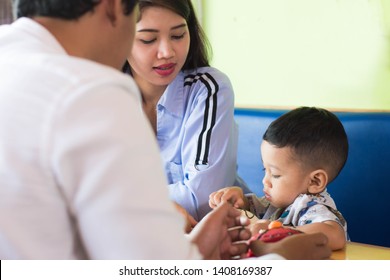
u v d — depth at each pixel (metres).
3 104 0.55
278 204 1.24
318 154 1.19
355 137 1.47
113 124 0.53
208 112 1.29
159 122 1.37
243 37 1.82
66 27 0.64
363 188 1.46
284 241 0.80
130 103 0.56
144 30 1.19
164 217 0.55
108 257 0.54
